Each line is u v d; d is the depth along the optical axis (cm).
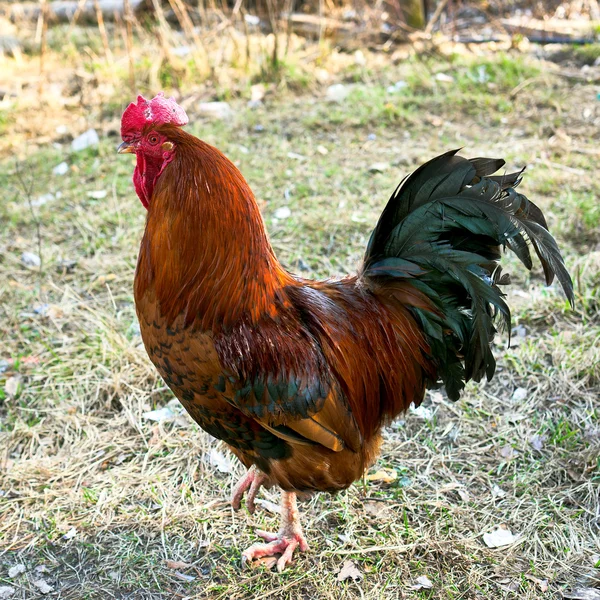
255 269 138
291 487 148
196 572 155
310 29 383
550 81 320
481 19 394
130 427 179
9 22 421
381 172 261
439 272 145
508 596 149
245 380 137
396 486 167
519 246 140
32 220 241
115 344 194
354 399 146
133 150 137
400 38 371
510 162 261
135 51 373
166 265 137
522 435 174
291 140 287
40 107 324
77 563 156
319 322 143
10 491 167
